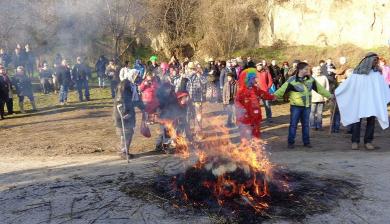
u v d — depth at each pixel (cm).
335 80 1469
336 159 862
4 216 580
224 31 2858
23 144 1114
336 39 2847
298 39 2981
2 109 1584
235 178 614
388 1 2647
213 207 574
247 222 534
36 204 621
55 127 1377
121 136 916
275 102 1903
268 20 3066
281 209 568
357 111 962
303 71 989
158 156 930
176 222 538
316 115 1250
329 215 555
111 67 1569
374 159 855
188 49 2662
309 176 716
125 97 902
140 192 642
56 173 800
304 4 2939
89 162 890
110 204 606
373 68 969
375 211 569
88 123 1439
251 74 880
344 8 2809
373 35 2719
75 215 573
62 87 1872
